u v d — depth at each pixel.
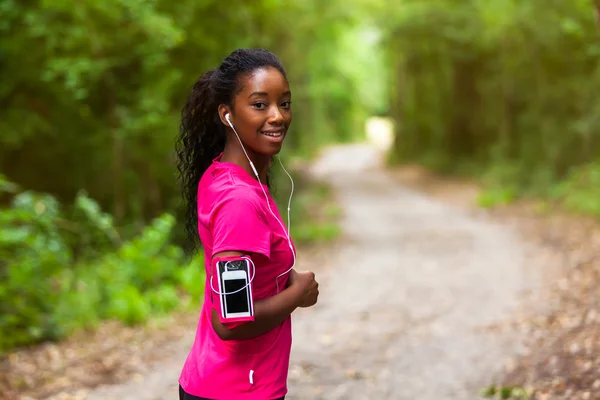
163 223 9.19
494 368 5.46
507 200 19.84
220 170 2.01
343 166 41.66
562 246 11.41
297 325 7.54
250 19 14.45
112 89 11.43
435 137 33.72
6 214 7.35
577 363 5.14
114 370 5.86
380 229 16.91
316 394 5.16
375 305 8.45
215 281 1.87
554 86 21.47
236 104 2.01
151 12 10.41
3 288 6.46
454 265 11.09
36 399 5.11
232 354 2.00
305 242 15.09
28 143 12.91
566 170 20.12
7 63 11.77
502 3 22.31
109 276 8.43
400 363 5.90
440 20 27.75
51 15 10.81
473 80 31.44
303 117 49.62
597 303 6.97
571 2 15.53
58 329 6.80
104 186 13.55
